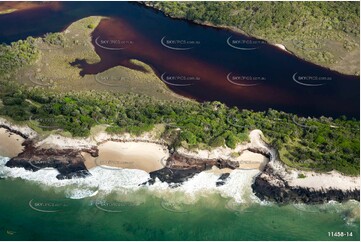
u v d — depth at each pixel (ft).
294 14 449.89
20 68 390.01
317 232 253.65
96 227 253.44
